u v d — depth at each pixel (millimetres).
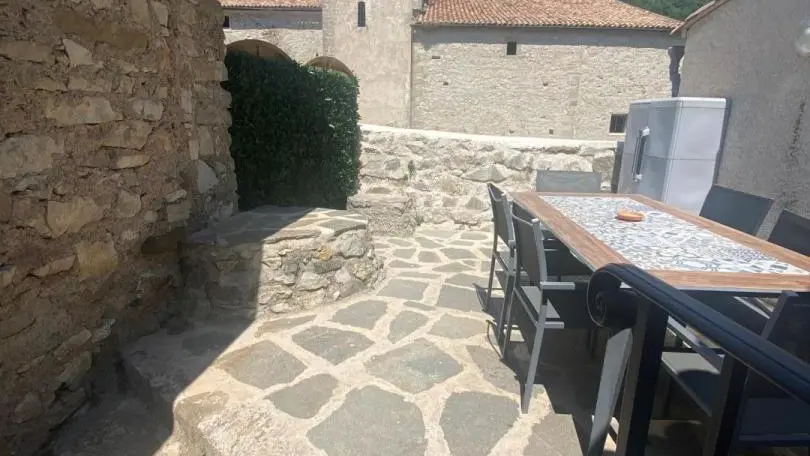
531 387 1900
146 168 2426
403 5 13859
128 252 2316
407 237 4598
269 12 15680
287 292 2723
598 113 14617
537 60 14297
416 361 2238
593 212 2643
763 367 688
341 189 4898
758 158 3725
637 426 1249
